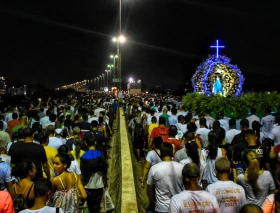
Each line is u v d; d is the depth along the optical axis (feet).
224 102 49.88
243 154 17.06
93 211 22.65
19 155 21.30
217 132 24.56
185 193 13.53
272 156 22.02
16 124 37.37
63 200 17.53
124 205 23.44
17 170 16.70
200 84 73.26
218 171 15.28
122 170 32.76
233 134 28.60
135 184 28.14
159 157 22.13
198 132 27.91
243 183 16.84
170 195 17.20
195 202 13.25
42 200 13.41
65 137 29.76
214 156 20.56
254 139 21.94
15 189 16.60
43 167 21.93
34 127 30.96
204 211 13.19
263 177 16.47
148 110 49.67
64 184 17.78
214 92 70.64
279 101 51.21
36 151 21.49
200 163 20.20
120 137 53.31
